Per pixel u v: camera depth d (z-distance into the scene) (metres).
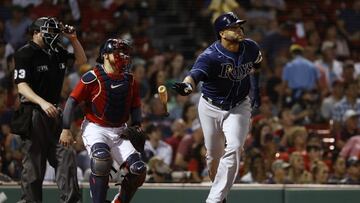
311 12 58.09
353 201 31.25
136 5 55.75
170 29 55.50
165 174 36.97
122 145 26.23
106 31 53.25
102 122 26.14
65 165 27.27
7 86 44.78
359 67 55.28
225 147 27.83
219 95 27.16
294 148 42.31
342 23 58.16
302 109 49.84
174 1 56.44
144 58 53.28
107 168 25.53
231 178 26.92
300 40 56.06
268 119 45.78
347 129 46.09
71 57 28.02
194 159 41.72
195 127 44.41
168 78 50.72
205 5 56.62
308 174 38.06
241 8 55.97
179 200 31.23
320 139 45.25
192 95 48.72
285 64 53.38
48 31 27.17
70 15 52.66
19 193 31.06
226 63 26.62
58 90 27.78
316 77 52.44
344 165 40.38
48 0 52.66
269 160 39.91
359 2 59.25
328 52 54.47
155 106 47.34
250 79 27.88
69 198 27.16
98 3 54.28
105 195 25.77
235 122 27.12
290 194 31.20
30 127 27.19
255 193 31.23
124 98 26.14
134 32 54.38
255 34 54.81
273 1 57.59
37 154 27.38
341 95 50.41
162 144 42.62
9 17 51.81
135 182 25.88
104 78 25.91
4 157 37.69
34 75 27.19
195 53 53.78
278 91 51.56
